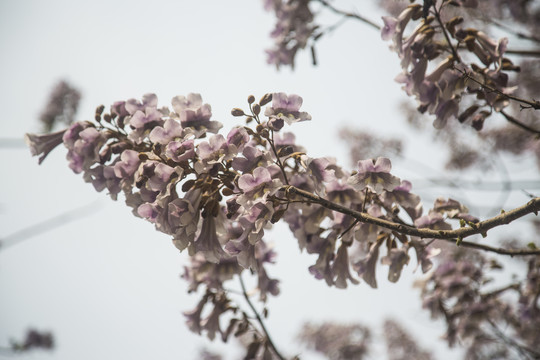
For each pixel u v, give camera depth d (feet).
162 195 4.47
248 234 4.49
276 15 6.92
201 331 5.38
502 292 6.17
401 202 4.83
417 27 4.90
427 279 6.49
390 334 12.96
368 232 4.77
